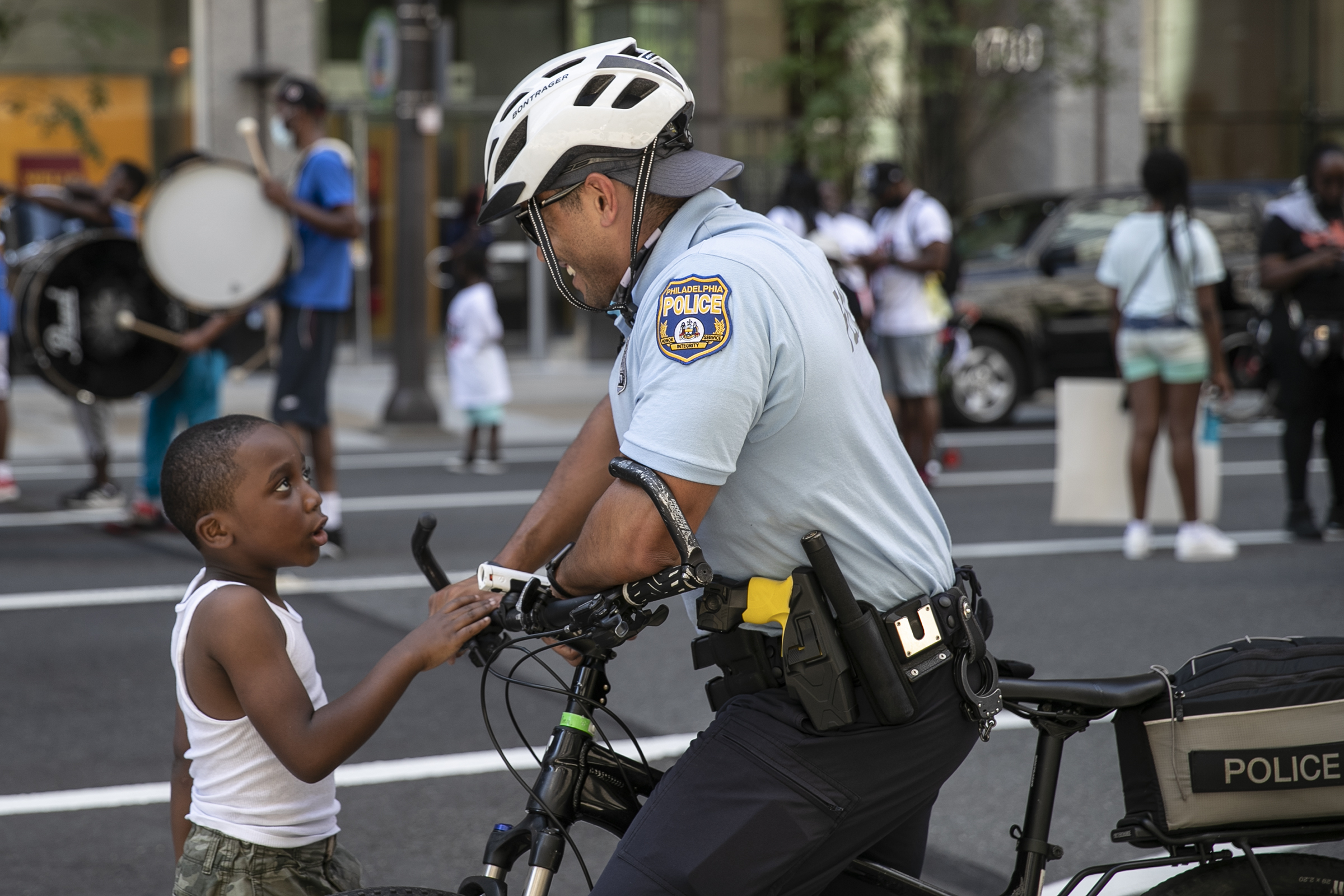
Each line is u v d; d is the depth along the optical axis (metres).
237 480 3.98
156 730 8.20
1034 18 25.80
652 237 3.56
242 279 12.34
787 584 3.46
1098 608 11.07
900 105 26.25
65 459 18.80
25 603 11.11
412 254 21.14
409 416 21.14
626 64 3.52
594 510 3.36
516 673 9.32
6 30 23.55
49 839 6.68
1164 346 12.48
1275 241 13.22
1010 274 22.91
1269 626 10.47
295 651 4.04
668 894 3.36
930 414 16.72
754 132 29.75
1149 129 33.19
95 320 13.19
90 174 26.73
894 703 3.44
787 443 3.40
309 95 12.67
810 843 3.44
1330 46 34.16
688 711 8.47
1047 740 3.92
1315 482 17.59
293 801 4.08
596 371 29.75
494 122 3.61
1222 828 3.86
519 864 4.82
